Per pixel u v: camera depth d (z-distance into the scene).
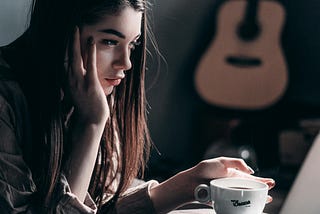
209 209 1.38
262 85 3.57
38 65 1.31
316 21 3.68
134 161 1.46
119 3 1.28
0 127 1.26
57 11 1.30
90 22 1.30
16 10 3.22
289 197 1.30
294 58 3.72
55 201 1.24
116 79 1.36
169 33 3.76
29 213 1.23
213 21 3.76
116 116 1.45
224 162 1.41
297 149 3.34
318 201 1.27
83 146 1.32
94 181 1.46
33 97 1.32
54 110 1.30
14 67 1.33
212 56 3.61
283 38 3.70
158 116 3.84
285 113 3.63
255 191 1.15
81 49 1.33
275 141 3.60
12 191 1.23
